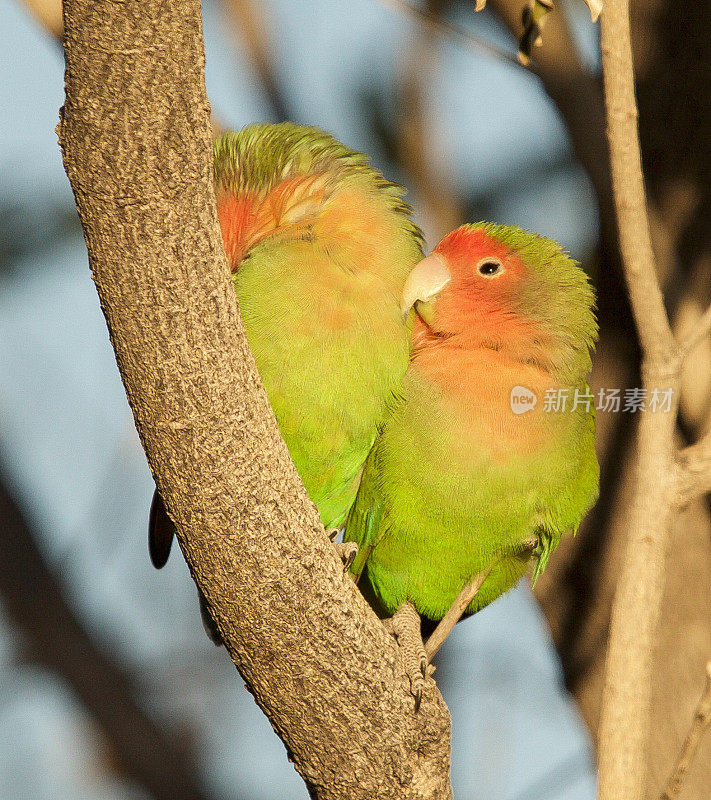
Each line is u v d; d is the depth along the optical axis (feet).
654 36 26.53
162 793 28.43
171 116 14.78
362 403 24.45
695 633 24.44
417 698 19.89
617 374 26.81
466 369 24.50
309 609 18.57
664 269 25.66
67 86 14.51
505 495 24.40
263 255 24.88
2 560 28.09
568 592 26.43
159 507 26.30
